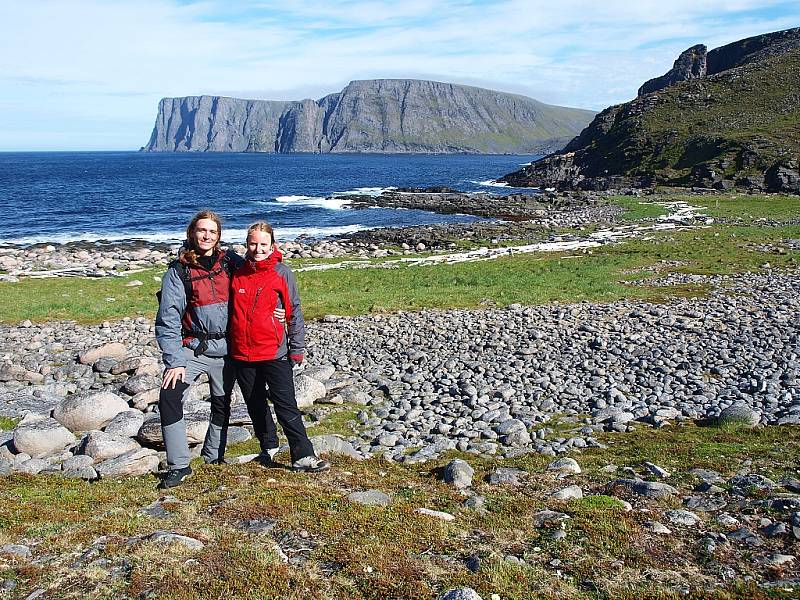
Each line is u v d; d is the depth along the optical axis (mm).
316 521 6965
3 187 114062
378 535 6738
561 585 5836
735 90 120000
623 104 139625
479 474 9422
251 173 170250
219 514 7086
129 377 17625
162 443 10531
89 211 77250
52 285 33125
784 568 6113
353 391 15297
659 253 40219
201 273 8242
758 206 66875
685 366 16734
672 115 117875
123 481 8680
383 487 8594
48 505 7531
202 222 8109
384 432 12453
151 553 5984
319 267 39906
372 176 154750
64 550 6168
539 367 17391
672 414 12898
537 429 12516
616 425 12219
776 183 82250
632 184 97875
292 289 8469
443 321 23906
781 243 42938
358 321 24531
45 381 17391
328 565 6086
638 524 7230
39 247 47312
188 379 8422
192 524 6824
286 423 8859
